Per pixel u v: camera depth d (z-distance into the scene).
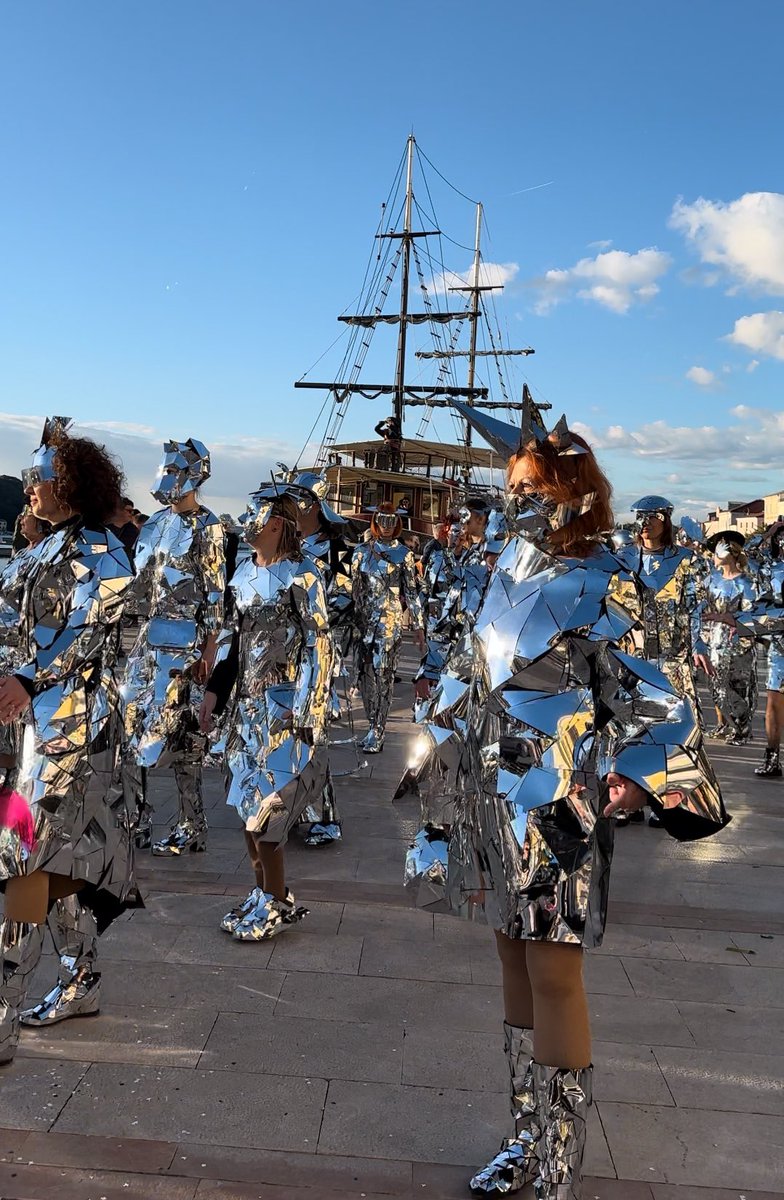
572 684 2.21
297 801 3.96
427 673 4.49
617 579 2.22
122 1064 2.94
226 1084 2.85
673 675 6.62
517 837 2.19
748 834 6.01
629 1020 3.40
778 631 7.30
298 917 4.06
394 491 27.12
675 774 2.13
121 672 7.01
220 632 4.33
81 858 2.87
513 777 2.22
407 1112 2.75
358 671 8.27
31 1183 2.36
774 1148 2.66
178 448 5.22
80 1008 3.22
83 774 2.86
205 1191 2.36
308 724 3.96
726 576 9.34
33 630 2.82
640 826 6.14
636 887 4.89
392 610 8.06
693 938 4.19
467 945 3.98
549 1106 2.20
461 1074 2.97
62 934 3.20
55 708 2.80
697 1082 2.99
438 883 2.49
